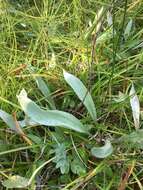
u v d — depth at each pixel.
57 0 0.41
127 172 0.26
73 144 0.27
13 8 0.38
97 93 0.31
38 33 0.36
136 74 0.33
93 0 0.39
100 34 0.35
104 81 0.32
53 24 0.37
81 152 0.28
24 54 0.36
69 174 0.28
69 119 0.28
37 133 0.30
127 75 0.33
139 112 0.29
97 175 0.27
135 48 0.35
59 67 0.33
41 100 0.31
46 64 0.34
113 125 0.30
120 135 0.29
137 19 0.38
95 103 0.31
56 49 0.36
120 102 0.30
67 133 0.29
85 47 0.35
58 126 0.29
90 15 0.39
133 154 0.27
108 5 0.36
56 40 0.36
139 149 0.28
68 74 0.29
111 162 0.27
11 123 0.28
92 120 0.29
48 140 0.29
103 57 0.34
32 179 0.26
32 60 0.34
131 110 0.31
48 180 0.28
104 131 0.29
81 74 0.33
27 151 0.29
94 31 0.35
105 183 0.27
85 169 0.27
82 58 0.34
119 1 0.38
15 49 0.34
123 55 0.34
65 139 0.29
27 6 0.40
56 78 0.32
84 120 0.29
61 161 0.27
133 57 0.34
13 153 0.29
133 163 0.27
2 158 0.29
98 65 0.32
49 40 0.35
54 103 0.31
